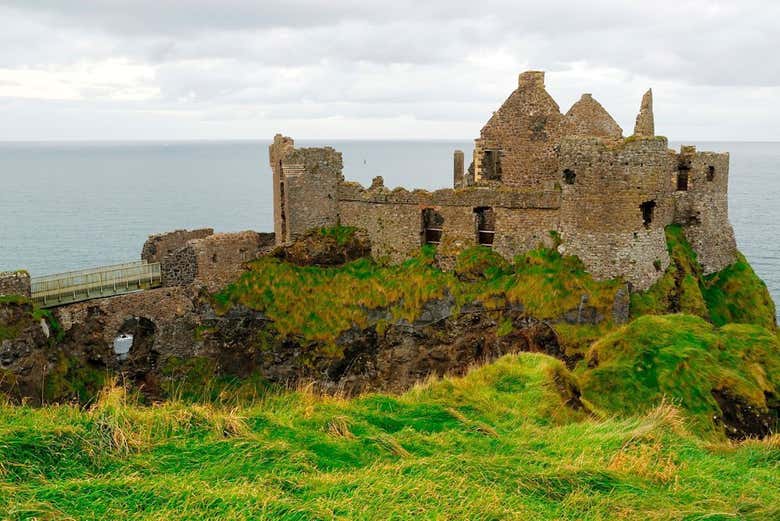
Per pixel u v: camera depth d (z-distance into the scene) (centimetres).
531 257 4084
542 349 3916
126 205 18912
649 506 1302
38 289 3809
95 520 1079
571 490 1335
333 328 4319
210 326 4309
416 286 4294
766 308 4241
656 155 3866
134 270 4222
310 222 4656
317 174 4634
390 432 1705
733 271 4356
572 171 3934
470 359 4150
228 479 1275
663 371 2633
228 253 4409
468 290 4197
